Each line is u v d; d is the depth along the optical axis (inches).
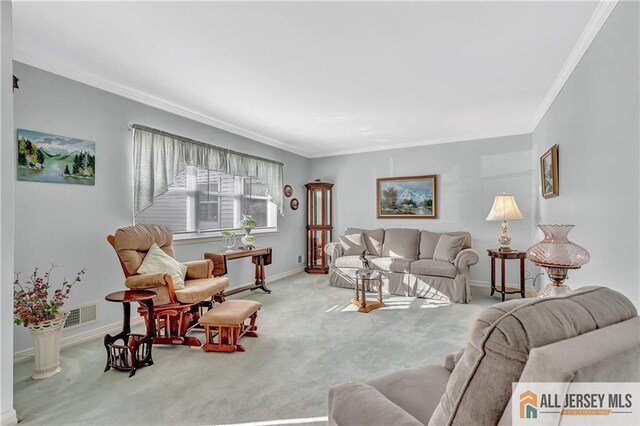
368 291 186.7
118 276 125.5
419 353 102.1
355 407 39.9
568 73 108.3
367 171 238.1
